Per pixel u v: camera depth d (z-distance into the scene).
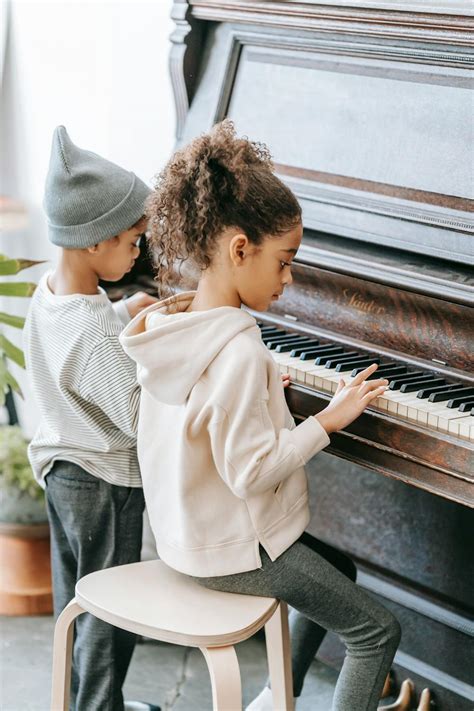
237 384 1.52
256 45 2.29
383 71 2.05
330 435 1.75
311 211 2.12
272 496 1.62
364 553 2.40
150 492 1.70
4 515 2.74
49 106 3.25
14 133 3.36
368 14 1.98
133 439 1.89
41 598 2.76
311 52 2.19
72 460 1.90
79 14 3.09
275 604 1.65
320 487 2.48
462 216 1.88
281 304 2.18
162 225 1.61
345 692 1.67
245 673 2.51
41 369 1.92
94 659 1.96
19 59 3.30
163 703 2.37
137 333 1.66
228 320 1.56
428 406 1.67
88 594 1.66
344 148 2.10
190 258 1.60
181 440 1.58
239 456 1.51
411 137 1.99
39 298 1.92
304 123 2.18
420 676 2.28
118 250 1.88
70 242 1.84
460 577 2.21
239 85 2.32
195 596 1.66
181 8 2.34
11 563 2.75
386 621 1.65
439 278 1.84
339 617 1.65
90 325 1.83
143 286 2.34
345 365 1.88
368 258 1.97
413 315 1.93
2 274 2.47
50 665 2.52
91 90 3.11
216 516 1.62
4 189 3.42
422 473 1.63
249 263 1.57
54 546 2.05
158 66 2.90
